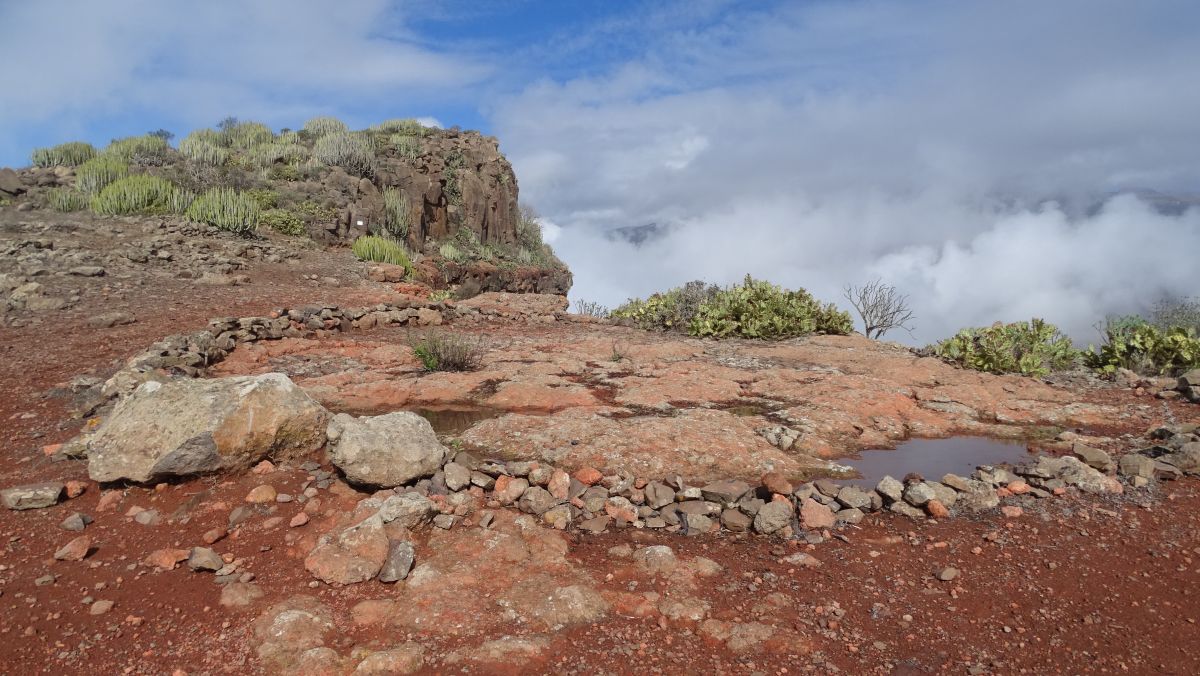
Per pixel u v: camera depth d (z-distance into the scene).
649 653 2.92
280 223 20.44
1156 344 9.14
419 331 10.87
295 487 4.44
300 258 17.67
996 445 5.94
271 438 4.61
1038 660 2.88
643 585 3.48
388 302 13.40
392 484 4.41
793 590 3.46
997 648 2.97
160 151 25.19
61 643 2.92
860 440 6.03
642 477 4.84
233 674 2.74
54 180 21.64
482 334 11.12
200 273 13.76
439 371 8.09
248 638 2.96
